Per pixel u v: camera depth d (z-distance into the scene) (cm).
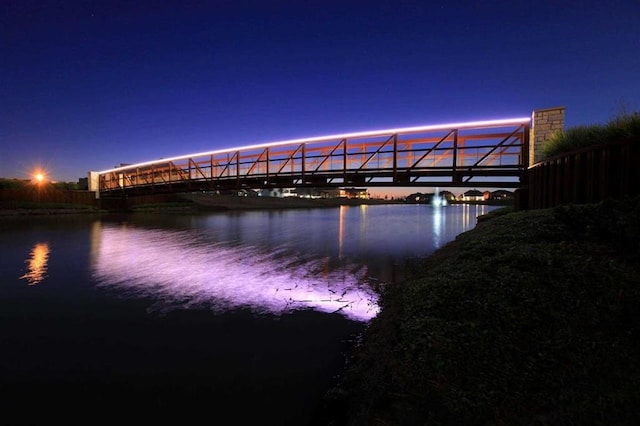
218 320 755
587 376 312
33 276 1174
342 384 475
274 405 441
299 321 748
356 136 2414
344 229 3003
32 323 739
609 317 375
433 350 377
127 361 566
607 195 784
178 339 653
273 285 1055
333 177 2534
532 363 339
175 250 1764
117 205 5372
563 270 468
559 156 1067
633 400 274
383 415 336
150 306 853
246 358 575
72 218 4153
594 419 264
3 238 2227
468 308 442
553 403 292
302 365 548
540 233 650
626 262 463
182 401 454
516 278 477
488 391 318
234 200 8100
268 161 2916
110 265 1369
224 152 3291
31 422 413
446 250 1015
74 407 443
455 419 297
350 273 1216
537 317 395
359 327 709
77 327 717
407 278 971
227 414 425
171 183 3862
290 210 7406
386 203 16812
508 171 1973
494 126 1988
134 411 433
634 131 769
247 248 1842
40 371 535
